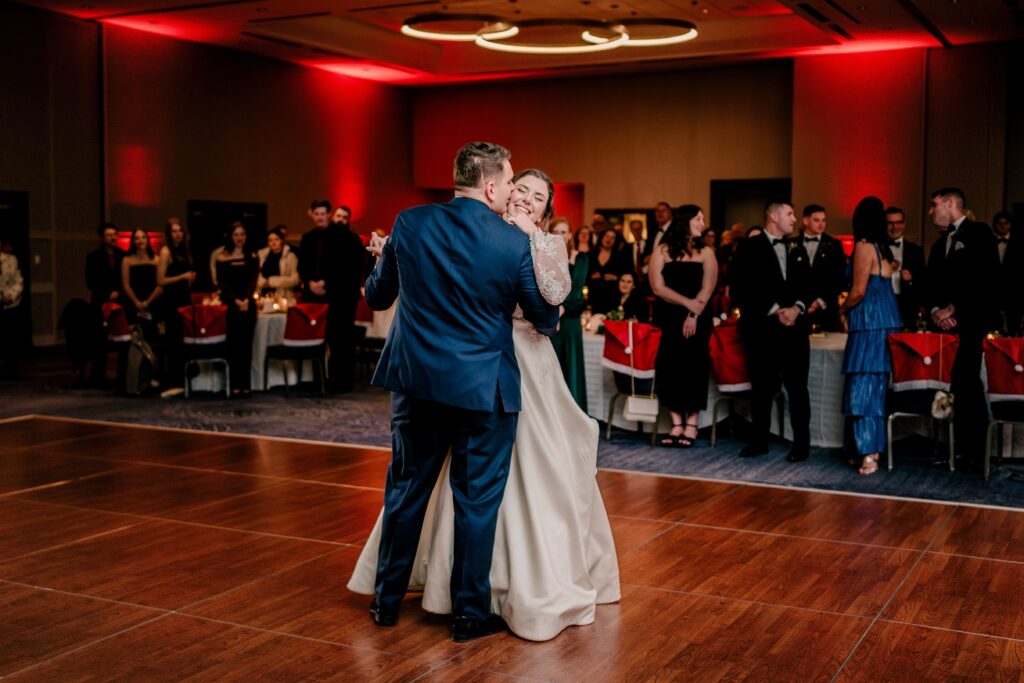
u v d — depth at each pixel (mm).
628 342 6590
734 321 6727
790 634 3289
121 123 14367
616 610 3516
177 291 9242
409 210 3254
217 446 6582
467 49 17922
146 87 14703
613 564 3576
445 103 19781
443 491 3350
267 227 16844
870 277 5879
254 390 9391
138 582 3785
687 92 17703
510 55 17469
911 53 15242
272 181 16938
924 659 3080
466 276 3098
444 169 19891
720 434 7328
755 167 17234
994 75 14867
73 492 5238
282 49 15922
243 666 3010
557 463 3303
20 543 4301
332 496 5172
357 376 10664
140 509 4891
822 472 5922
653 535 4496
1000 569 3990
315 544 4301
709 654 3119
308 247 9492
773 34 15352
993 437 6312
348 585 3549
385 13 15070
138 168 14633
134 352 9031
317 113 17797
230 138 16094
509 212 3631
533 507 3270
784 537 4465
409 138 20094
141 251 9391
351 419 7805
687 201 17844
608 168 18469
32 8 13211
